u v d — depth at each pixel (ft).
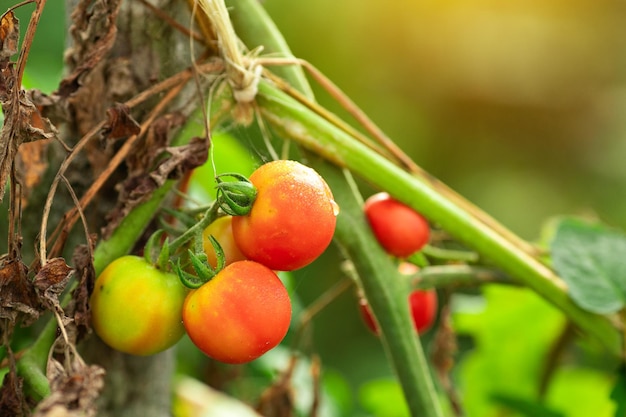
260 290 2.15
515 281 2.72
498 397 3.17
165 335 2.23
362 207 2.58
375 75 9.64
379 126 9.67
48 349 2.25
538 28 10.91
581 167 10.50
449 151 10.27
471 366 3.52
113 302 2.21
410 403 2.60
